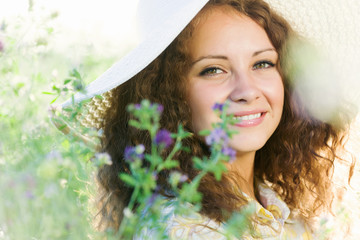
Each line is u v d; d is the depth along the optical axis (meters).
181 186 2.25
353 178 3.12
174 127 2.39
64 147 2.21
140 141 2.41
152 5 2.46
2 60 2.86
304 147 2.86
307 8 2.76
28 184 1.79
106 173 2.52
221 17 2.38
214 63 2.35
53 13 3.06
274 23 2.51
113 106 2.58
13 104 2.78
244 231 2.26
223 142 1.70
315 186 2.89
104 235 2.16
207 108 2.37
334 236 2.96
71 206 2.11
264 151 2.85
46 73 3.37
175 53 2.38
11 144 2.49
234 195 2.34
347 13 2.84
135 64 2.26
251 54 2.37
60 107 2.56
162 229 1.92
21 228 2.23
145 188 1.71
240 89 2.33
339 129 2.92
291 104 2.79
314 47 2.79
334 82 2.85
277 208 2.63
